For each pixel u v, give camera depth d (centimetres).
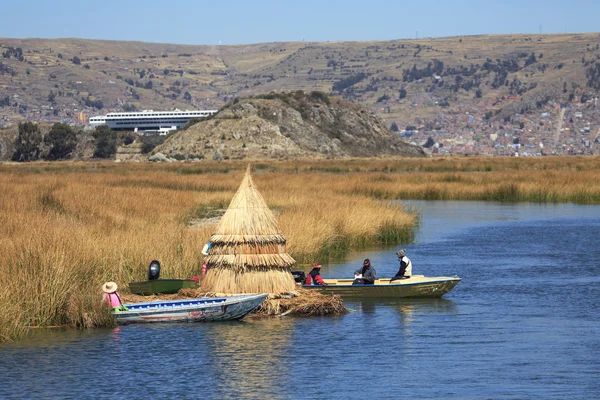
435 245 5488
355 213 5697
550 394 2209
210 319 3059
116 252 3600
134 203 6000
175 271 3688
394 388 2261
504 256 4944
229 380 2327
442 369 2452
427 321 3119
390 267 4512
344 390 2245
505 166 17000
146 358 2552
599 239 5750
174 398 2172
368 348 2697
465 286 3922
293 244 4547
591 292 3734
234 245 3238
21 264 3055
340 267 4491
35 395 2195
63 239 3397
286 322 3088
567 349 2686
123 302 3172
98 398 2172
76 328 2941
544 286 3897
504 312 3297
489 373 2409
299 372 2414
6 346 2686
